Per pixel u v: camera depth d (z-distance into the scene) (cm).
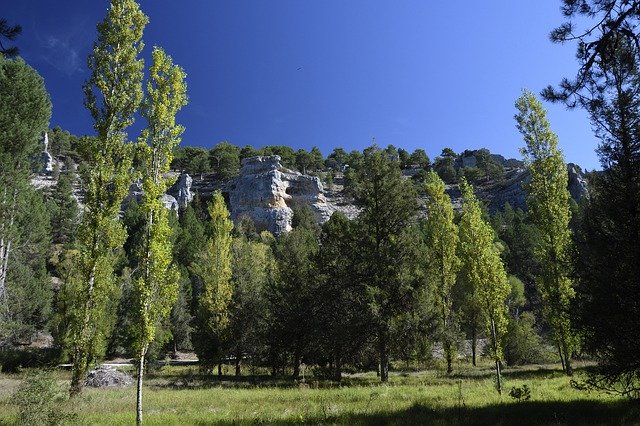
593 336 1200
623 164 1184
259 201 11000
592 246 1241
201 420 1225
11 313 4253
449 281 3203
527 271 6638
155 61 1442
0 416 1234
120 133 1961
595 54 872
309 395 1811
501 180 14388
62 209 8044
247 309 3550
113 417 1299
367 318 2383
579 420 1023
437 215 3350
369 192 2739
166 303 1262
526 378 2394
